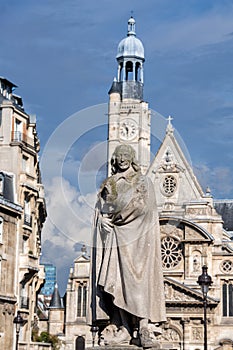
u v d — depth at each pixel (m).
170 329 93.75
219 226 97.00
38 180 71.25
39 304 130.38
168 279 94.19
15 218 62.69
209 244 95.50
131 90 123.38
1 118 64.38
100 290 10.70
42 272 71.06
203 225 96.88
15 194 63.19
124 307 10.36
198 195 97.38
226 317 93.50
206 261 95.06
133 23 133.00
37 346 71.44
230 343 91.75
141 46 127.75
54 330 110.25
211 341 92.50
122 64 126.25
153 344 10.02
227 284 94.56
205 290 36.72
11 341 61.09
